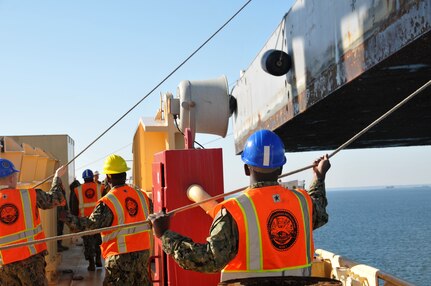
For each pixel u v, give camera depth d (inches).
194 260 121.1
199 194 204.5
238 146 319.9
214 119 273.4
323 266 231.0
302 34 197.9
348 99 187.3
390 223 5152.6
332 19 171.2
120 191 255.0
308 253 129.4
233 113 323.9
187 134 251.6
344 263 209.6
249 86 283.3
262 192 128.8
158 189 233.3
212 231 123.3
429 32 120.3
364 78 158.4
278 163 131.3
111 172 256.2
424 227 4446.4
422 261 2363.4
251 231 123.6
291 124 231.3
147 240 259.8
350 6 158.1
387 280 171.3
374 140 304.8
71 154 698.8
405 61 142.3
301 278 120.6
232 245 122.9
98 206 251.0
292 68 211.6
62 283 390.0
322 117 220.5
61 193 255.8
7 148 324.5
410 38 127.3
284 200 128.5
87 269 444.8
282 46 222.1
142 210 257.8
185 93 272.8
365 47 150.5
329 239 3599.9
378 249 2928.2
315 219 139.3
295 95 210.2
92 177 471.2
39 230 251.6
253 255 123.9
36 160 373.7
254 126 276.1
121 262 250.8
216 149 223.5
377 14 142.8
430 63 145.2
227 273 127.2
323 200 142.5
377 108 209.6
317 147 340.2
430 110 216.8
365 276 185.6
